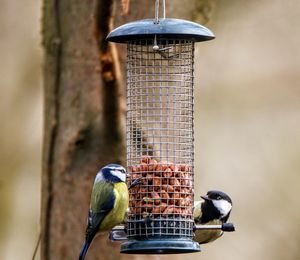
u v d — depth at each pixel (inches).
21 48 857.5
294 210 856.9
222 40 837.2
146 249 528.1
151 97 561.0
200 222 573.0
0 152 857.5
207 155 857.5
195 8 603.5
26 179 861.8
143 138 557.3
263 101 863.1
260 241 850.8
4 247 852.0
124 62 583.8
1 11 853.2
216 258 844.6
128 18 588.7
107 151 569.3
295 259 850.8
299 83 860.0
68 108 579.2
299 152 864.9
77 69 577.9
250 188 859.4
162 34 504.7
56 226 582.2
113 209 532.7
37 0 853.2
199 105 858.1
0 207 855.7
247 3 817.5
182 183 546.3
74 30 580.4
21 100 858.1
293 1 824.9
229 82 857.5
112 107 557.9
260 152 863.1
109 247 582.2
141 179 543.5
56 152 583.8
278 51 848.3
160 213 537.6
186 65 560.4
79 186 576.4
